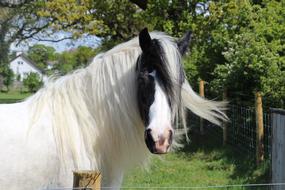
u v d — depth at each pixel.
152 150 2.69
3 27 17.67
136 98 3.03
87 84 3.13
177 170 8.28
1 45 20.97
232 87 9.98
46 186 2.93
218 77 10.70
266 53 9.23
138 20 14.17
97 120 3.08
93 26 15.02
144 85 2.84
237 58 9.63
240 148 9.57
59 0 14.68
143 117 2.94
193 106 3.02
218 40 11.70
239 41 10.12
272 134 6.11
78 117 3.05
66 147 2.96
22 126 2.93
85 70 3.17
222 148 10.12
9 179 2.82
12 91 49.00
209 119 3.09
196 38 12.16
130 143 3.07
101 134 3.07
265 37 10.11
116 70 3.07
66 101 3.08
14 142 2.86
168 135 2.69
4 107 3.05
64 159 2.95
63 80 3.18
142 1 14.40
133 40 3.17
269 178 6.99
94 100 3.09
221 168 8.38
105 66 3.10
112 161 3.11
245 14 11.52
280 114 5.74
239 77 9.68
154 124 2.70
